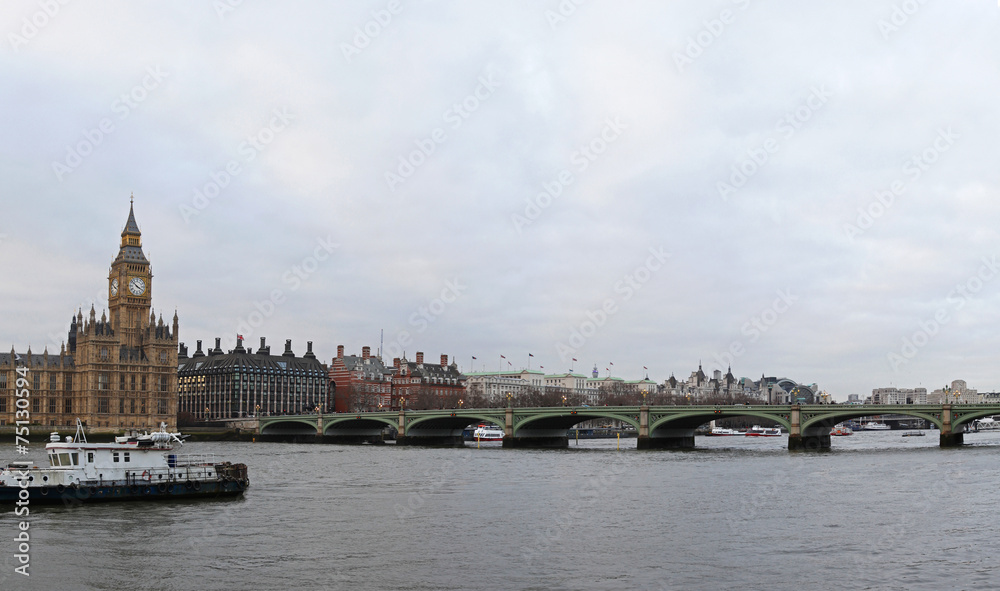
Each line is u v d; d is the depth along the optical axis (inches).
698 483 4333.2
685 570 2351.1
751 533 2864.2
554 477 4753.9
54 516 3139.8
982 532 2859.3
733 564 2417.6
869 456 6284.5
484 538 2795.3
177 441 3806.6
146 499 3570.4
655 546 2657.5
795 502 3565.5
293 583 2220.7
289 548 2632.9
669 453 7135.8
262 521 3115.2
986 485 4106.8
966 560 2450.8
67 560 2453.2
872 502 3550.7
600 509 3412.9
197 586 2193.7
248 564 2423.7
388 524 3061.0
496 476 4852.4
